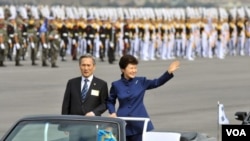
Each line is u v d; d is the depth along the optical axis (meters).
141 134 21.41
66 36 75.88
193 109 41.94
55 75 58.97
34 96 46.22
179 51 86.69
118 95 22.48
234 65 75.38
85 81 22.64
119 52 81.44
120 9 80.69
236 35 94.50
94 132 18.72
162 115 39.44
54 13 76.19
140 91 22.45
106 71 62.53
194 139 20.72
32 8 70.44
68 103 22.72
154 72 63.31
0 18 65.50
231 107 43.00
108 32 76.25
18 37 68.50
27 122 19.03
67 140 18.66
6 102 43.41
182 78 59.66
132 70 22.48
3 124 35.47
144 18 82.19
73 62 73.38
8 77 57.06
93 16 77.69
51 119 19.06
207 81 57.78
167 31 84.88
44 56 67.12
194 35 88.12
